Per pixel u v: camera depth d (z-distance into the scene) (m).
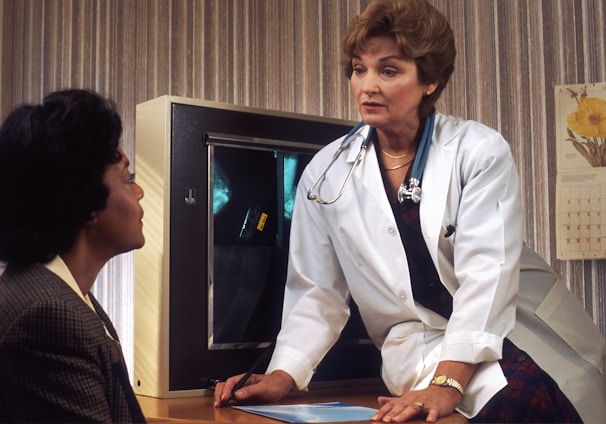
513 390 1.50
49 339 1.05
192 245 1.89
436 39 1.63
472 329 1.50
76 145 1.17
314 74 2.96
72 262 1.21
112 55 2.99
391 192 1.71
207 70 2.99
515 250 1.57
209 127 1.92
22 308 1.06
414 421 1.37
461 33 2.84
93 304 1.34
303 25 2.97
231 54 3.00
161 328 1.84
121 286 2.89
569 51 2.73
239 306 1.96
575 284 2.69
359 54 1.63
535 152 2.75
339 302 1.81
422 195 1.65
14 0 3.00
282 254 2.04
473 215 1.59
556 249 2.70
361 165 1.72
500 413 1.50
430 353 1.65
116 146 1.23
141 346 1.89
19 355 1.05
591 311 2.66
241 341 1.96
